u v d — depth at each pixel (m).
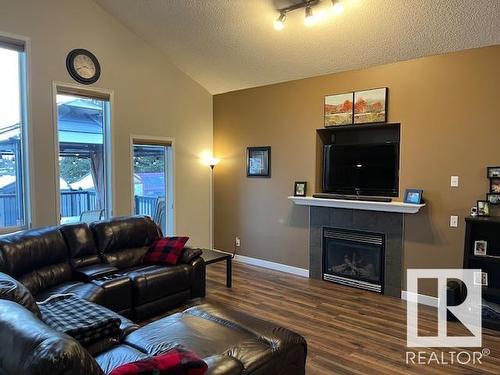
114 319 2.14
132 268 3.73
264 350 1.99
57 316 2.16
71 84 4.25
